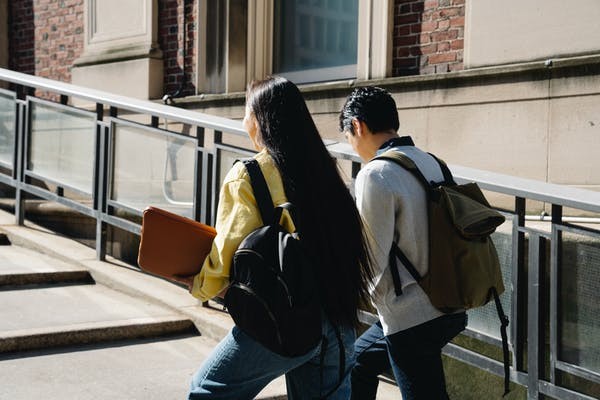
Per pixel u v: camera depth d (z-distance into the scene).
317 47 7.34
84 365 4.07
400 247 2.70
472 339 3.96
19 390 3.65
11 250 5.98
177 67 7.88
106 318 4.64
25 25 9.81
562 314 3.40
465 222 2.61
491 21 5.54
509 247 3.61
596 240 3.27
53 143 6.23
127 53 8.16
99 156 5.79
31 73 9.76
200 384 2.43
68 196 6.48
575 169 5.08
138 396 3.69
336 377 2.47
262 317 2.26
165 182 5.28
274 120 2.47
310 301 2.31
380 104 2.89
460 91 5.66
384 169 2.68
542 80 5.23
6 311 4.66
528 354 3.53
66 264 5.63
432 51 5.98
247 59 7.54
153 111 5.29
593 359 3.28
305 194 2.42
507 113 5.41
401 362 2.76
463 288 2.64
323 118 6.51
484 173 3.71
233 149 4.79
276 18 7.68
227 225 2.35
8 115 6.66
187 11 7.79
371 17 6.27
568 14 5.14
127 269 5.58
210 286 2.38
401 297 2.71
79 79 8.78
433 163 2.84
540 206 5.04
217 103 7.38
